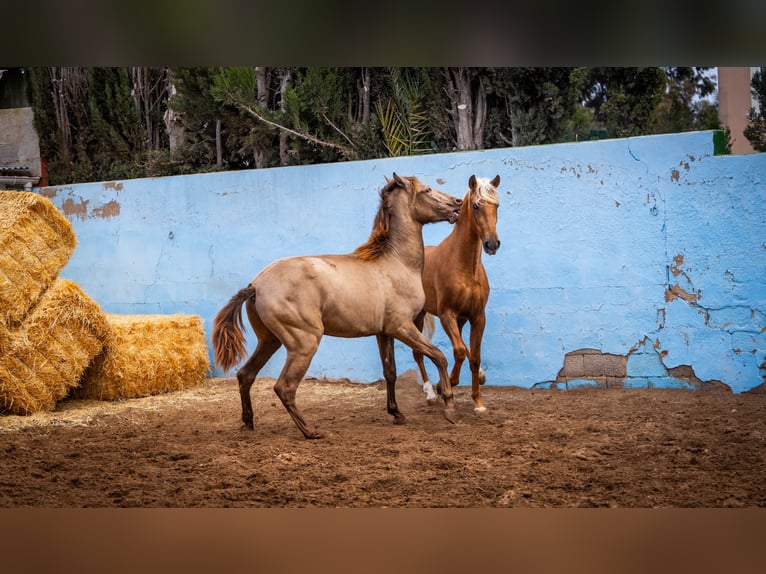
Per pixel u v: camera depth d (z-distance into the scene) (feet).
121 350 23.82
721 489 12.63
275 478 13.91
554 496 12.42
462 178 25.46
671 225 22.94
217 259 29.40
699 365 22.65
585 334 23.98
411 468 14.47
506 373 25.02
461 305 20.11
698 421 18.39
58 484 13.79
